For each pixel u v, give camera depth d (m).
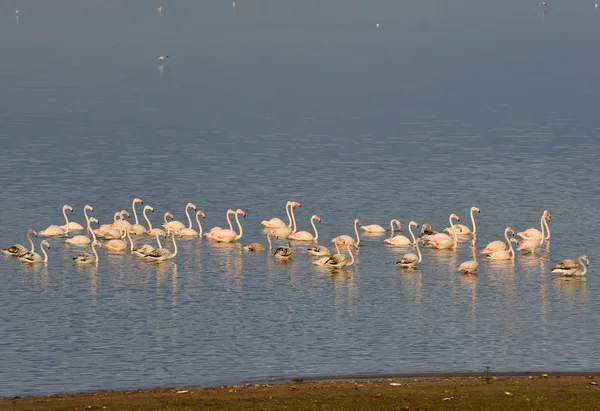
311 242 59.97
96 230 60.47
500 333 41.56
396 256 56.22
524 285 49.69
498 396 31.66
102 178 77.19
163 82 145.38
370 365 37.28
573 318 43.84
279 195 71.88
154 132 100.38
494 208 67.94
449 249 58.06
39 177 77.19
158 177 77.81
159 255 54.84
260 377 35.91
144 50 189.62
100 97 128.75
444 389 32.78
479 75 154.25
